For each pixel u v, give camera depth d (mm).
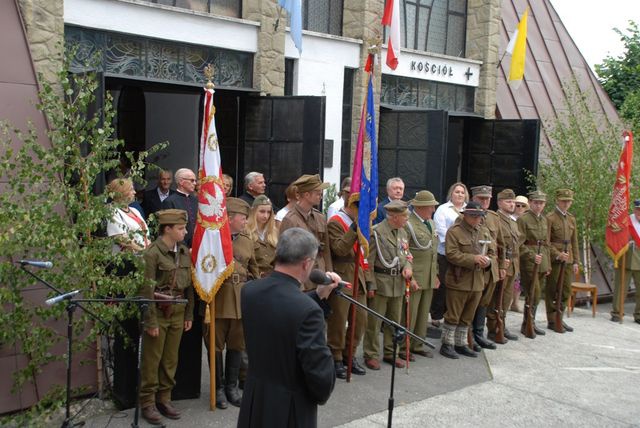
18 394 5914
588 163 12492
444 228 9102
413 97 12992
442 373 7656
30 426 5531
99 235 6496
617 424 6445
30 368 5789
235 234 6363
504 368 8000
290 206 7270
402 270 7605
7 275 5484
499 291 8977
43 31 7395
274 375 3783
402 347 8031
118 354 6074
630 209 12648
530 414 6566
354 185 7117
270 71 10164
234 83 9992
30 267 5711
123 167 10820
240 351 6309
